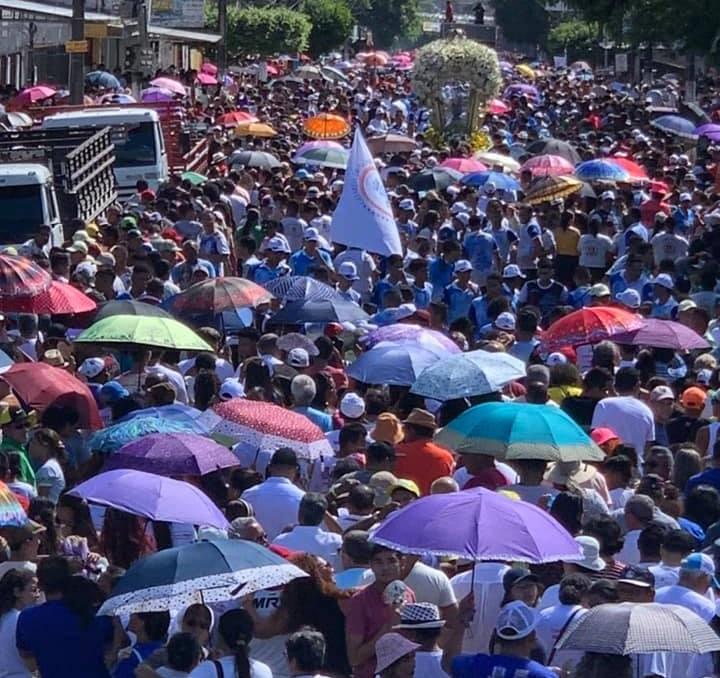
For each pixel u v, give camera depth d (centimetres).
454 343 3603
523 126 11825
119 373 3562
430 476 2728
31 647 2025
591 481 2655
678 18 12019
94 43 13825
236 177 6669
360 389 3450
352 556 2188
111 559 2372
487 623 2197
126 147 7275
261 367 3134
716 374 3488
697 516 2577
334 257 5231
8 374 2997
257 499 2517
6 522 2195
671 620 1814
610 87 18262
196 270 4338
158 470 2520
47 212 5547
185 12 15000
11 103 9831
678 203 6444
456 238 5444
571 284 5622
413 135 10944
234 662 1866
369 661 2069
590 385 3200
